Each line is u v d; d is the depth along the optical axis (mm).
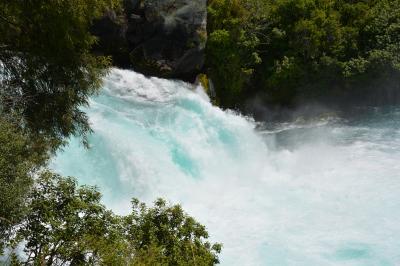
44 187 10250
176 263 10586
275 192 22016
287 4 30125
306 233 18719
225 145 25219
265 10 30844
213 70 29984
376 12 31562
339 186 22031
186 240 11273
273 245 18047
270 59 31297
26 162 10148
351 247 17750
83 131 16062
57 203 10141
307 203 20859
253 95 31484
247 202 21125
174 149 22859
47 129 14539
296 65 29812
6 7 13281
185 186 21844
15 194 9258
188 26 27422
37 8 13547
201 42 28141
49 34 14086
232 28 29156
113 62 27859
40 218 9875
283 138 28125
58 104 14648
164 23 27000
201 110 25828
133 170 20500
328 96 31078
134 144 21203
